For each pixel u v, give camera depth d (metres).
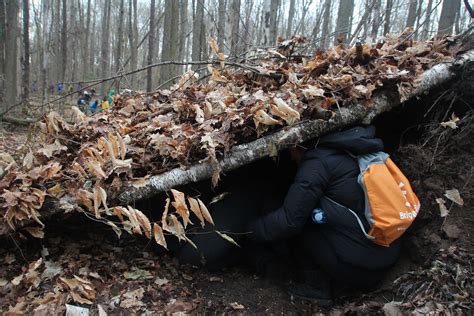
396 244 2.36
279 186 2.98
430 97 3.02
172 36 11.14
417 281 2.31
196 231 2.65
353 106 2.56
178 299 2.33
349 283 2.40
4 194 2.21
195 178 2.39
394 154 3.03
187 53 19.53
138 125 2.98
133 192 2.37
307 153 2.41
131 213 2.11
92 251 2.63
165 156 2.50
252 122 2.48
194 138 2.45
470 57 2.91
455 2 7.28
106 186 2.36
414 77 2.74
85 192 2.25
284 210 2.36
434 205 2.61
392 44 3.34
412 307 2.16
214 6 10.84
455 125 2.69
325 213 2.31
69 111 7.52
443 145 2.87
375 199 2.19
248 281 2.63
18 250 2.47
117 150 2.35
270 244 2.72
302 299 2.48
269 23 6.31
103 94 12.12
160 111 3.22
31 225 2.41
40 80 18.78
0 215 2.25
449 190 2.61
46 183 2.40
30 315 2.00
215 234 2.63
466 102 2.90
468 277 2.19
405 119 3.19
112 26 27.14
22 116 7.26
